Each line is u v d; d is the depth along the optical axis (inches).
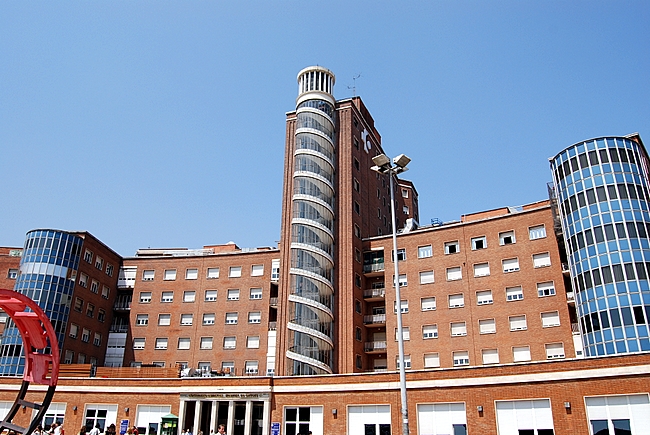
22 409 1704.0
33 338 775.1
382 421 1352.1
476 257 1940.2
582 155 1744.6
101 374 1777.8
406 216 3058.6
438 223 2274.9
